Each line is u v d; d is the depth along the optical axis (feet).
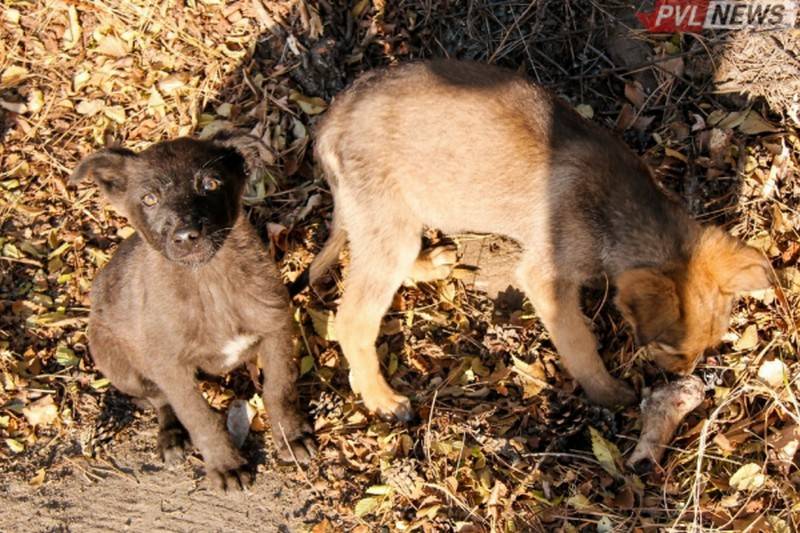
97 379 4.84
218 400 4.77
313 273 4.82
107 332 4.58
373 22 5.45
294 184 5.27
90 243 5.17
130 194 4.29
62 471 4.60
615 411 4.65
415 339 4.91
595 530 4.33
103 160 4.32
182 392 4.45
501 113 4.59
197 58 5.52
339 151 4.68
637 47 5.31
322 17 5.45
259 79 5.41
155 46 5.56
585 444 4.58
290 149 5.29
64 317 4.97
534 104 4.63
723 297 4.34
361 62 5.43
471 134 4.59
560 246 4.58
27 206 5.25
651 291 4.25
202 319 4.39
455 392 4.72
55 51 5.60
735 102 5.21
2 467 4.62
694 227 4.43
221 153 4.39
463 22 5.43
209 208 4.27
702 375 4.66
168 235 4.22
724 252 4.34
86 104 5.48
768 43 5.22
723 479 4.42
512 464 4.49
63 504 4.51
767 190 4.99
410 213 4.74
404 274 4.77
